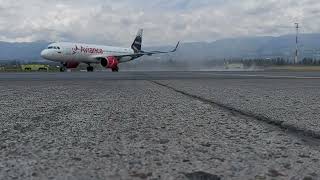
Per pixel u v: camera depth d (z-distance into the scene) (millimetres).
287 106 9500
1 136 5398
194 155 4285
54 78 29188
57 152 4391
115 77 30984
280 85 19641
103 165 3836
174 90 15688
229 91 15023
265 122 6875
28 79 27500
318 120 6965
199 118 7328
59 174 3520
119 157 4176
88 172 3590
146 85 19500
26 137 5324
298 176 3516
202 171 3625
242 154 4332
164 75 36562
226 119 7191
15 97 12367
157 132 5762
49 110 8688
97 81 24031
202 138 5285
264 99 11531
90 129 6031
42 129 6027
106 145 4797
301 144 4883
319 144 4910
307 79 27172
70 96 12773
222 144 4879
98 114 7961
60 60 64250
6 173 3535
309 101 10906
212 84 20484
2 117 7469
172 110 8695
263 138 5285
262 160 4066
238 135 5512
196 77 30859
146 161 4008
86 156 4207
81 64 70000
